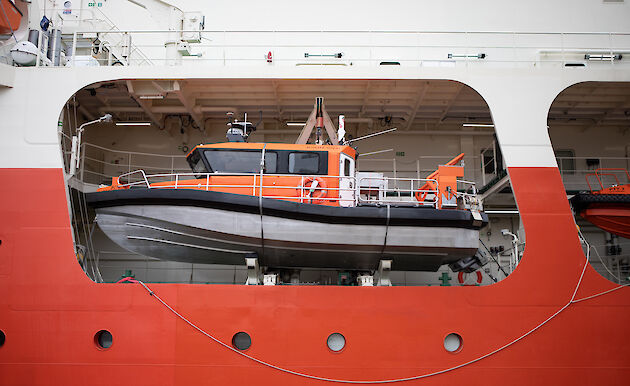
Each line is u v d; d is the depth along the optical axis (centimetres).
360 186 1005
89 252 1255
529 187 898
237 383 804
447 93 1153
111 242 1270
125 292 834
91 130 1348
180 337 817
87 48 1220
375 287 830
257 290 826
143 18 1462
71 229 871
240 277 1263
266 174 916
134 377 809
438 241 864
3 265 854
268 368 806
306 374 803
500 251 1299
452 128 1385
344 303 823
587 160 1366
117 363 814
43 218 873
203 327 817
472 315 831
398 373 808
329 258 912
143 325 823
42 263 854
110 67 949
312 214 846
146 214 873
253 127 1027
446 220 858
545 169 907
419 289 834
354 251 880
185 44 1178
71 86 937
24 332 830
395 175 1280
